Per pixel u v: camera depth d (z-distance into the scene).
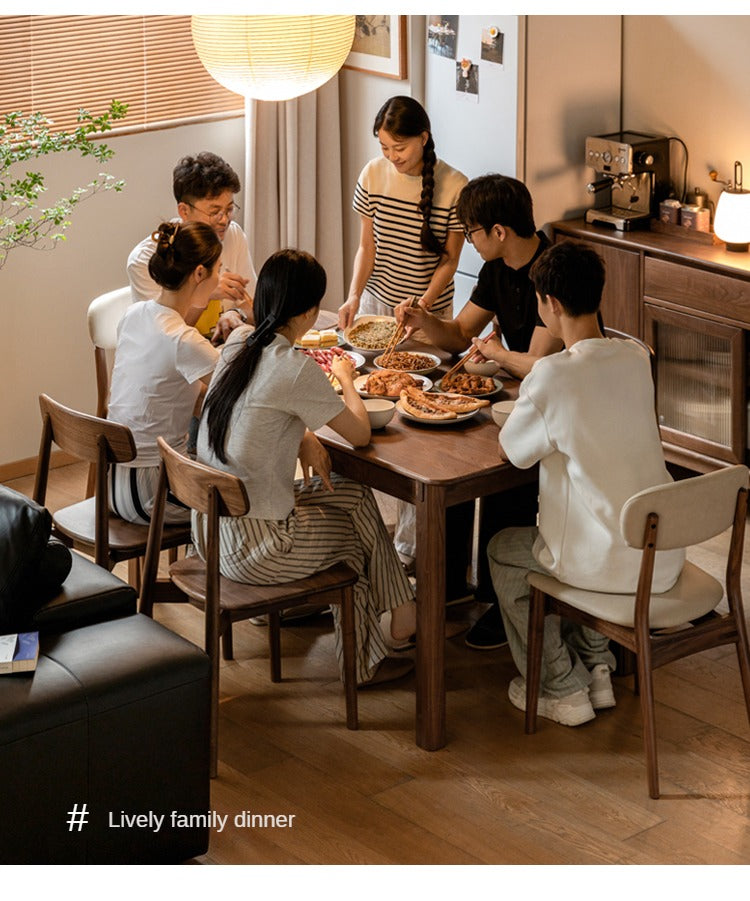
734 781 3.24
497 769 3.31
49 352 5.10
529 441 3.18
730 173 4.94
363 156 5.59
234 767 3.33
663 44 5.02
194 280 3.60
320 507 3.42
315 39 3.79
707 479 3.01
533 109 4.95
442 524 3.21
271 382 3.19
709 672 3.74
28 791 2.65
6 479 5.12
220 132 5.39
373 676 3.69
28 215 4.87
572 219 5.20
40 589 2.98
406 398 3.54
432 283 4.31
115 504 3.67
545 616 3.41
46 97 4.89
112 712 2.72
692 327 4.71
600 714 3.55
